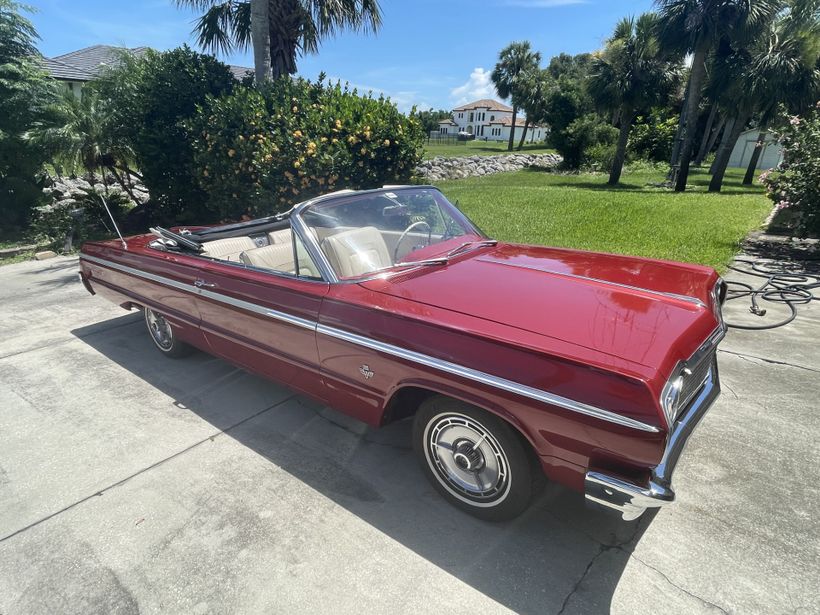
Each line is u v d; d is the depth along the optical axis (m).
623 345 2.10
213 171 8.42
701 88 19.23
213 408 3.75
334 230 3.10
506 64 57.00
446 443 2.59
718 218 10.75
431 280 2.88
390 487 2.85
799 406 3.43
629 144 32.25
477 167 28.73
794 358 4.13
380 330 2.56
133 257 4.35
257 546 2.45
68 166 10.67
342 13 10.55
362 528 2.54
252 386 4.08
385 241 3.28
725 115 18.58
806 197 7.68
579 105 31.86
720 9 17.12
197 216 10.88
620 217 10.75
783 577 2.17
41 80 10.13
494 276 2.90
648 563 2.27
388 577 2.25
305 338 2.94
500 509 2.46
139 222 11.23
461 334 2.30
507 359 2.16
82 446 3.32
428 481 2.77
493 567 2.28
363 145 7.33
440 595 2.15
